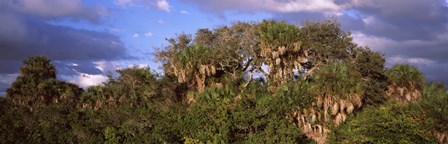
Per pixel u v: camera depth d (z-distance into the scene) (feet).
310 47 169.17
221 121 126.41
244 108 133.49
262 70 176.86
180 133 127.34
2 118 140.87
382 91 150.00
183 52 162.71
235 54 174.29
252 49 174.50
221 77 171.01
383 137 111.55
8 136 128.77
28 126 139.13
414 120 114.01
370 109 124.98
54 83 185.88
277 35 156.04
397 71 146.72
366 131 113.91
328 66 135.13
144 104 169.48
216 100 137.90
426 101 120.16
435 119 112.27
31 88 181.47
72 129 134.41
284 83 147.02
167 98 173.17
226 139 119.96
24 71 189.98
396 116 115.55
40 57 196.03
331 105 125.18
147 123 134.41
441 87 143.54
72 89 188.14
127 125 130.72
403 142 109.70
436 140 111.34
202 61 159.53
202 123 126.93
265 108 130.93
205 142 121.08
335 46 171.42
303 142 123.44
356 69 160.86
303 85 140.05
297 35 156.76
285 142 117.91
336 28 176.65
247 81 172.04
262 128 127.44
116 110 146.72
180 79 162.71
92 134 131.54
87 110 158.71
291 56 157.69
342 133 119.03
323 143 125.08
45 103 180.45
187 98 162.81
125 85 184.75
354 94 123.13
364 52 169.78
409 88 143.13
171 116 138.21
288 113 131.95
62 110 155.53
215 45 191.21
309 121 130.52
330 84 125.39
